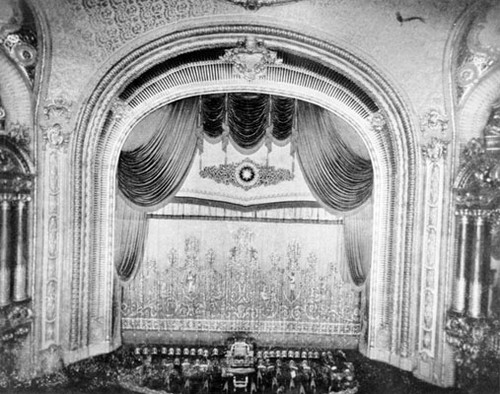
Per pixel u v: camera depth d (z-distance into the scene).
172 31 10.45
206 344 12.20
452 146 10.61
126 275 11.87
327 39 10.51
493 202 10.06
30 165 10.42
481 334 10.16
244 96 11.55
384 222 11.46
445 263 10.66
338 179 11.73
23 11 9.52
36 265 10.54
